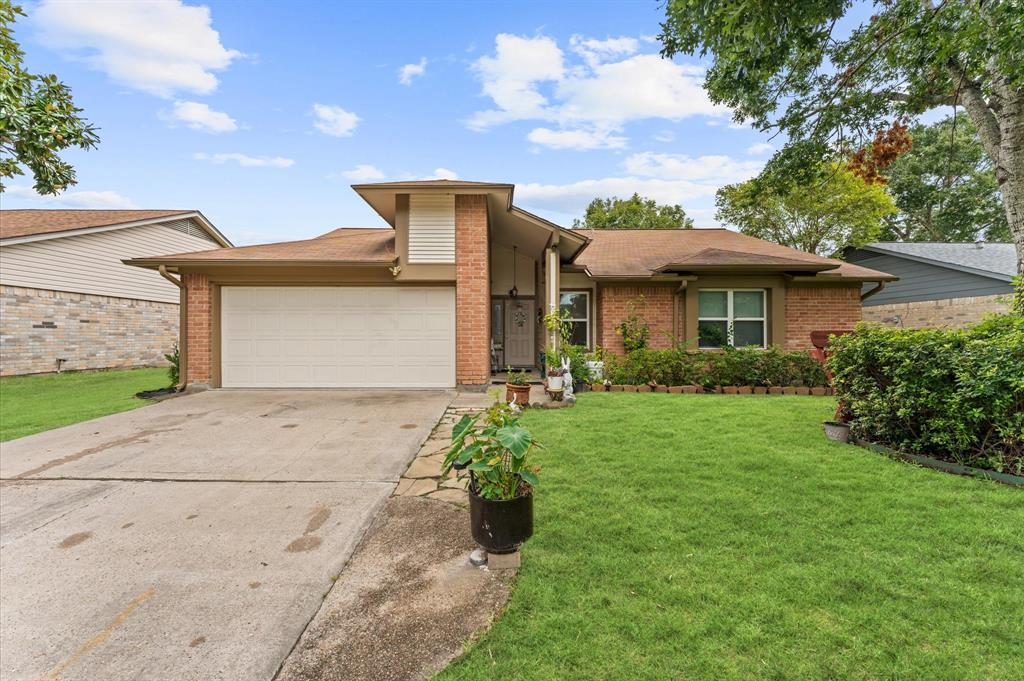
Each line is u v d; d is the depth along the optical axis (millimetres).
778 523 3334
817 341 9656
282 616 2496
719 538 3145
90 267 14727
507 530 2820
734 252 11945
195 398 8719
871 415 5211
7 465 4930
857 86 8992
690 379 9758
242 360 9711
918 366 4695
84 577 2865
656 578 2699
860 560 2824
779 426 6199
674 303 11828
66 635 2352
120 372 14750
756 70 7184
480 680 2000
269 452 5371
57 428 6480
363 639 2309
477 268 9531
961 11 6227
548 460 4805
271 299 9719
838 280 11430
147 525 3578
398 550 3182
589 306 12812
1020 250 7879
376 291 9773
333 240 11523
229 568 2971
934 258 14500
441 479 4508
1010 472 4148
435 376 9805
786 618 2311
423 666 2115
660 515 3506
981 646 2098
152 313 17125
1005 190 8086
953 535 3102
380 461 5051
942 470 4430
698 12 6461
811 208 22078
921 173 23047
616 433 5879
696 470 4469
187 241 18906
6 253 12469
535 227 9961
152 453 5336
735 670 1999
